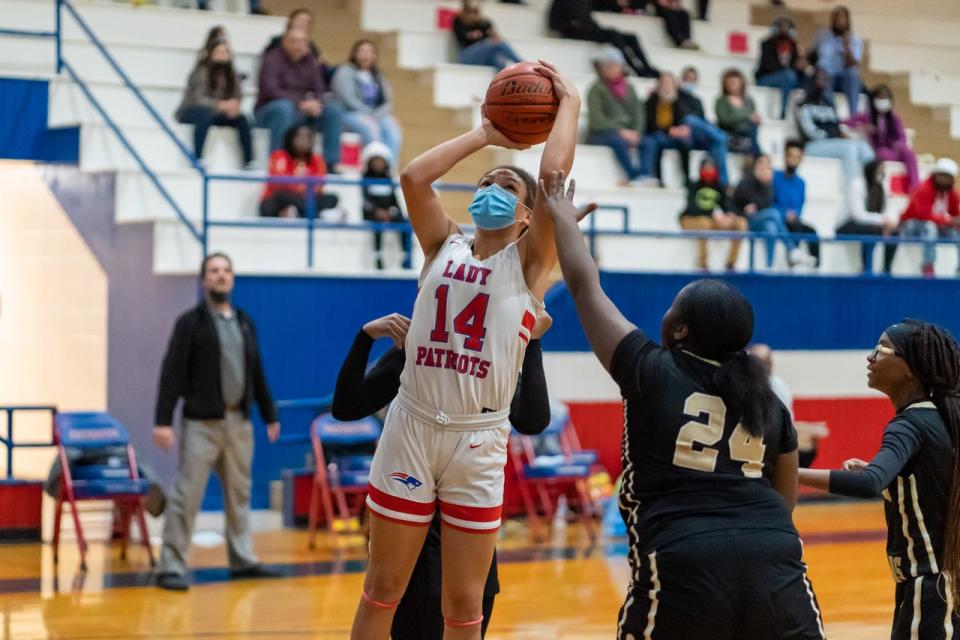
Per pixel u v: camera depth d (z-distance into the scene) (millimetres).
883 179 21797
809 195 21391
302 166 17312
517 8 22406
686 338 5336
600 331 5324
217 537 14680
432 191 5953
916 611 6184
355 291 16516
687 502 5121
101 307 17656
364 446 14828
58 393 18734
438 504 5906
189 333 12164
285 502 15445
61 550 13938
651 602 5066
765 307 18531
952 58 27203
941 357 6266
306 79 18203
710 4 25266
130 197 16859
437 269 5762
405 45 20906
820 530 15680
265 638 9969
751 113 21266
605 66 20188
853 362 19172
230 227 17047
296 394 16203
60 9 17828
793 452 5371
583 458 15383
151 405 16312
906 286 19516
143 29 18891
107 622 10484
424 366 5668
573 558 13594
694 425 5164
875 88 23766
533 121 5844
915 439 6152
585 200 19469
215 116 17625
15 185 19562
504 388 5691
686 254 19859
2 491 14414
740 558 5016
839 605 11477
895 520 6332
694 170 20484
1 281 20125
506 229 5805
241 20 19578
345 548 14133
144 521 13211
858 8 27125
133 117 18125
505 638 10047
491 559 6039
